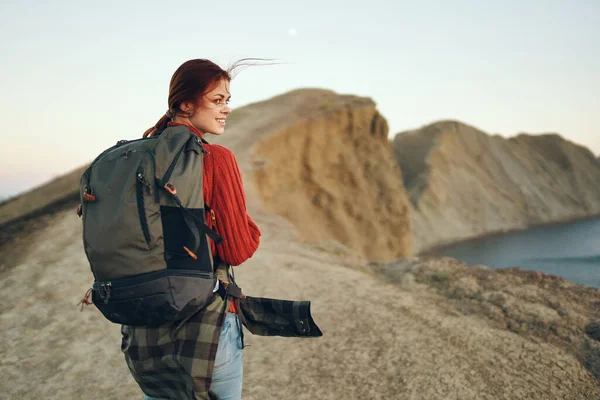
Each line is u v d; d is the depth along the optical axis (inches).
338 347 168.2
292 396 139.1
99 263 54.1
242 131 1193.4
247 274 269.9
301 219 1089.4
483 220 4030.5
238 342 64.3
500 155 4977.9
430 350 159.3
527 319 183.5
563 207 4872.0
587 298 203.5
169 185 53.2
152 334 58.7
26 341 202.2
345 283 243.3
